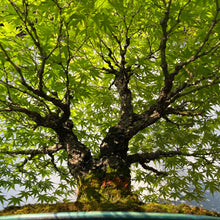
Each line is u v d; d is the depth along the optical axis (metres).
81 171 3.26
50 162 4.30
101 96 5.02
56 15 2.75
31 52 3.37
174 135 4.41
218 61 3.09
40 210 2.43
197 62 2.99
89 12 2.53
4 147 4.38
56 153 4.76
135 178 4.69
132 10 3.42
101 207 2.44
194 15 2.77
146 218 2.00
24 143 4.43
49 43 3.18
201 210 2.43
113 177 3.05
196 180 4.25
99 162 3.27
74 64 3.60
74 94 3.78
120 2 2.64
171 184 4.21
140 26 3.76
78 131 4.79
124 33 4.01
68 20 2.71
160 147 4.54
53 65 3.26
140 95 5.05
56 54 3.38
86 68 3.60
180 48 3.29
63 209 2.40
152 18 3.56
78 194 3.10
